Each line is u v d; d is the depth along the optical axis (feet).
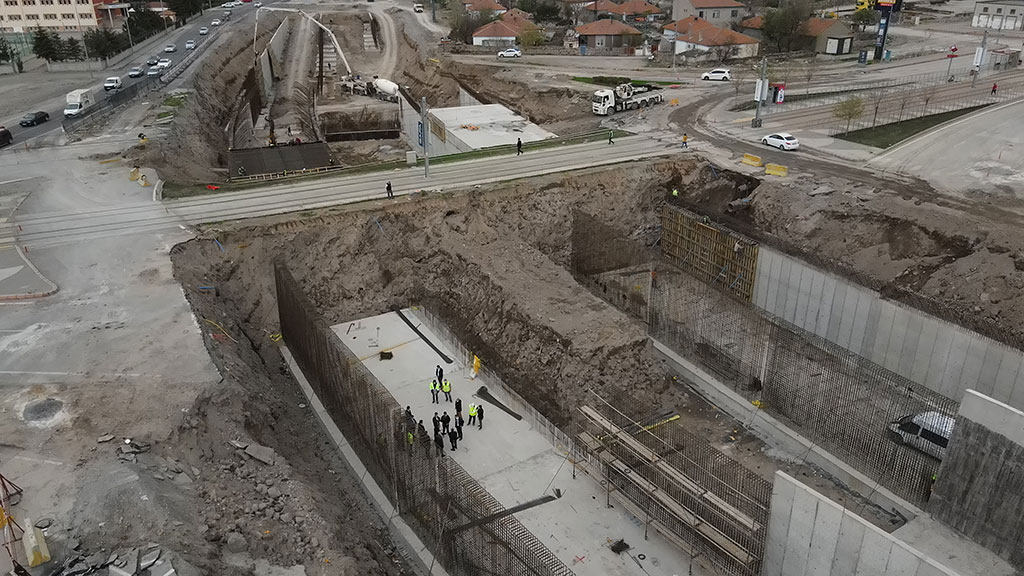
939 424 101.91
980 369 113.29
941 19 430.61
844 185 172.35
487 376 130.62
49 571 72.08
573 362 118.21
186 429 93.91
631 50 354.95
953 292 140.15
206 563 75.10
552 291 135.85
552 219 177.17
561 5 484.33
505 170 189.88
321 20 524.11
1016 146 195.62
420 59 386.11
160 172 186.70
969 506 87.81
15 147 209.26
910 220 152.66
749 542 86.74
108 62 350.23
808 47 341.82
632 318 151.53
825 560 78.95
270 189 178.09
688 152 202.49
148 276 133.49
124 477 83.10
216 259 147.64
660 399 126.41
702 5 390.21
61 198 169.58
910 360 124.36
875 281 130.62
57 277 133.28
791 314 143.64
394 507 102.63
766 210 174.91
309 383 130.72
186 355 109.29
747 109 248.11
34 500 80.59
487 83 315.37
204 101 285.64
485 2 463.01
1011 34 372.17
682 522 91.09
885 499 102.83
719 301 133.39
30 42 368.89
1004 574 83.87
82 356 108.78
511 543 82.23
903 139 207.41
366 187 177.99
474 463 111.14
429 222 163.63
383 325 150.92
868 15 401.29
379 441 102.27
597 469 106.11
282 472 93.15
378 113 330.95
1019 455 81.25
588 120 246.68
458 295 148.25
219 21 468.34
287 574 78.89
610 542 96.68
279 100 351.25
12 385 101.65
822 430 114.93
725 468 98.58
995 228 144.25
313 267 154.71
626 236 171.83
